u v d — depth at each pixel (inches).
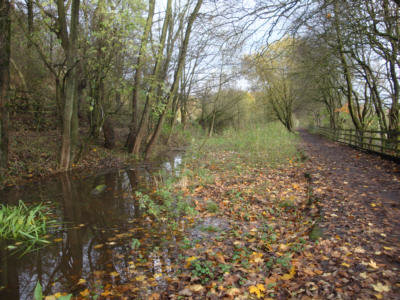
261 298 120.8
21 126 578.9
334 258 144.8
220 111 1330.0
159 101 621.9
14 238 203.2
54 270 160.2
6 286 146.3
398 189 267.4
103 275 152.6
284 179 341.7
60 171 445.4
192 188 317.1
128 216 244.2
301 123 3299.7
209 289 130.7
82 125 737.0
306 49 302.7
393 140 443.2
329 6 243.9
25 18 457.4
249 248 170.6
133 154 609.6
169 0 569.0
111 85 553.0
